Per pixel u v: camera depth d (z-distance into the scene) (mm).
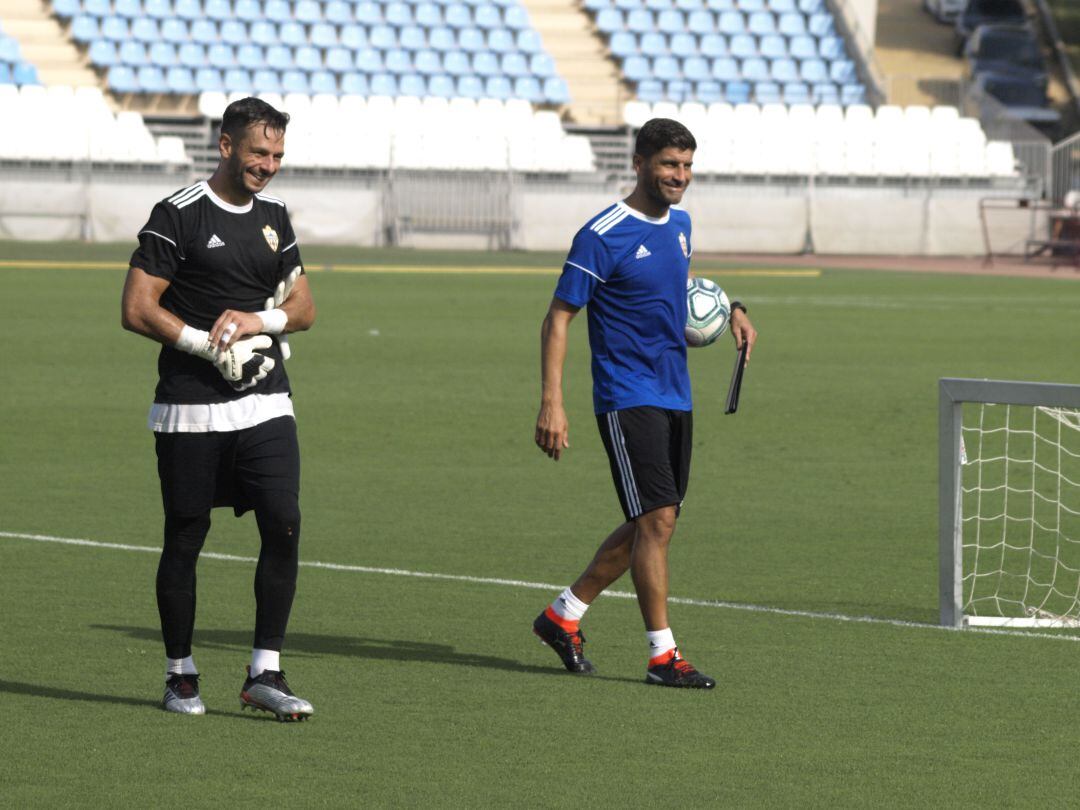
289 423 8320
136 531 13320
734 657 9586
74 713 8234
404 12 68062
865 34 71188
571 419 20547
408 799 6914
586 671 9195
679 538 13477
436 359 26922
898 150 65438
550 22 70312
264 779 7176
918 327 34250
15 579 11484
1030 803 6938
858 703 8570
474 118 62750
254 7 66188
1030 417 21250
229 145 8148
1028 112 72188
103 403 21219
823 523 14156
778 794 7027
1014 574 12375
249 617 10523
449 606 10922
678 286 9125
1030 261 59250
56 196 57094
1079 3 77688
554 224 61156
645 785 7137
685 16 71625
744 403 22281
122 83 62875
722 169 64438
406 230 60500
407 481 16078
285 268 8375
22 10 64438
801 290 45219
